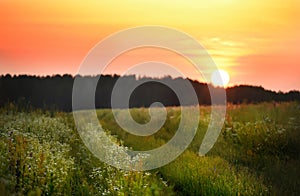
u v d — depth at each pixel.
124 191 12.09
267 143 18.14
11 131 16.98
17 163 12.45
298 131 18.98
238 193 12.12
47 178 11.89
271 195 12.45
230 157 17.19
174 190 13.88
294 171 14.94
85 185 12.31
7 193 10.32
